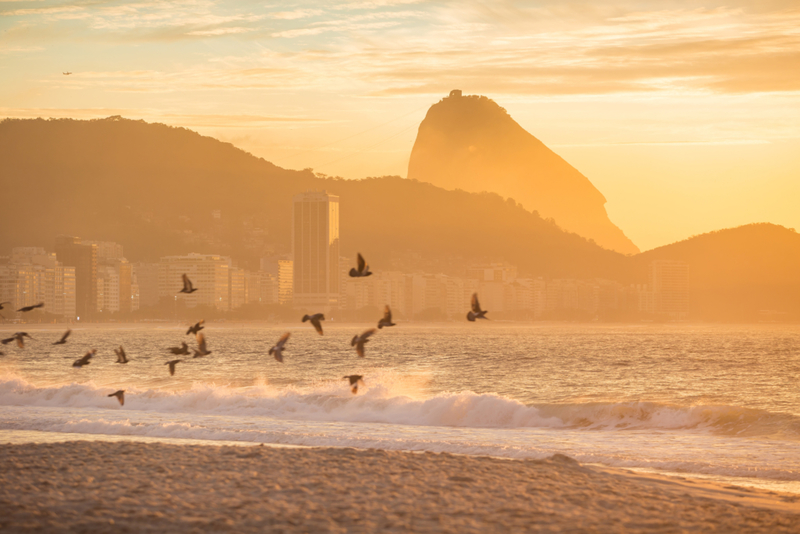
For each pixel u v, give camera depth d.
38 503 22.39
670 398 64.56
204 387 60.69
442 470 28.12
